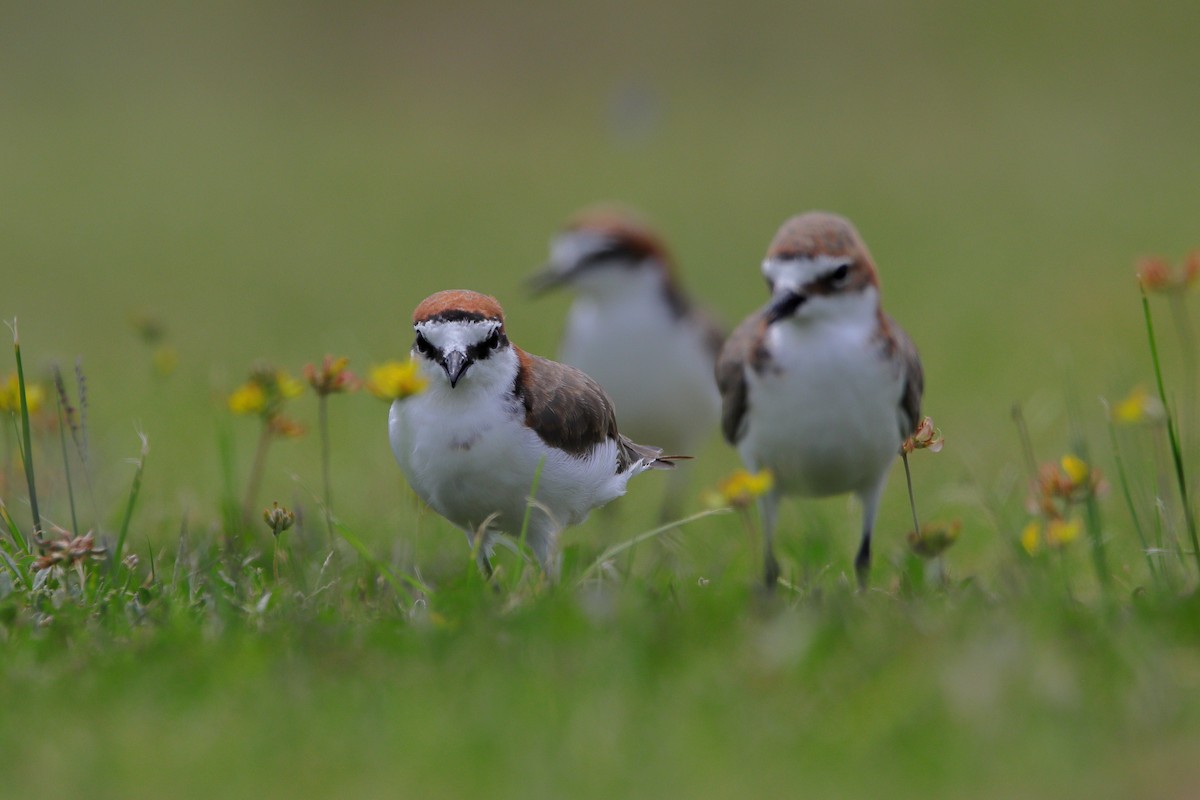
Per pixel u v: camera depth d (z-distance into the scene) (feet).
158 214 122.01
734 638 25.12
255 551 34.40
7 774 21.24
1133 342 72.43
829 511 43.34
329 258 104.94
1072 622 25.20
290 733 22.03
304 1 199.93
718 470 56.29
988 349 71.36
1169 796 19.79
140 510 40.50
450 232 114.52
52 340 76.33
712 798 20.29
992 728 21.36
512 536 31.71
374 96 178.29
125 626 27.14
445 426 29.45
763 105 165.48
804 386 35.06
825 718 22.16
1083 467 31.04
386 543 37.29
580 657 24.21
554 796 20.39
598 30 186.19
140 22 199.41
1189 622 24.95
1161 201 116.98
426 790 20.68
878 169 136.56
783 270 34.68
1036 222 111.86
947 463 49.03
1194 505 37.06
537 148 152.15
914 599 28.60
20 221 117.60
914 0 187.83
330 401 59.26
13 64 186.60
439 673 24.07
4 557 29.76
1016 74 166.91
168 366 45.98
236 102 175.63
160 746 21.86
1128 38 173.47
